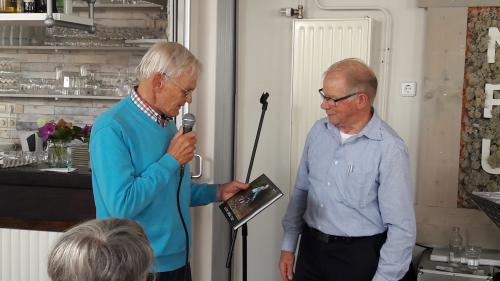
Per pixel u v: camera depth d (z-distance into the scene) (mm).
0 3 2801
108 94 4316
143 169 1876
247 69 3439
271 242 3506
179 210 2023
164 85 1864
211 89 2861
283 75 3410
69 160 2818
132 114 1882
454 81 3125
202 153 2885
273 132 3451
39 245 2717
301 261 2371
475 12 3066
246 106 3461
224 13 3066
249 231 3518
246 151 3482
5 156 2891
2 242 2750
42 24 2865
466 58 3105
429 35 3139
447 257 2951
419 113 3254
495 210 2539
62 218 2656
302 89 3203
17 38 4418
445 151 3172
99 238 1012
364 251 2168
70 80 4359
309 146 2354
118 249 1002
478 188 3150
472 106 3117
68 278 978
